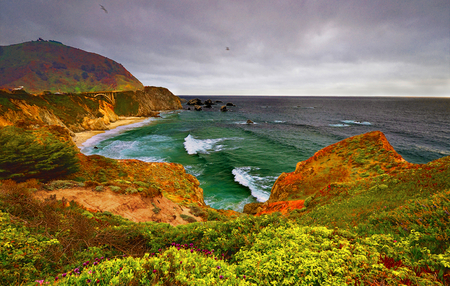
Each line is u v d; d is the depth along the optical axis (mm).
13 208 6875
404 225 5082
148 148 46312
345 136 63531
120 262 4090
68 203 10211
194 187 23438
